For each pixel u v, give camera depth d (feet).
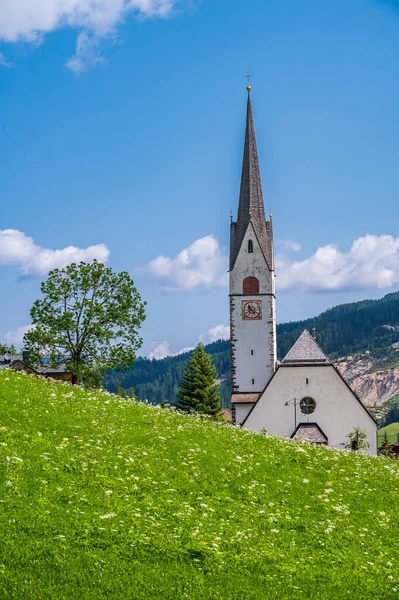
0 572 55.52
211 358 440.45
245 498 82.48
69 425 92.07
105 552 61.52
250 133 356.79
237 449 102.12
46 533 62.34
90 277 239.09
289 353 285.43
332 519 80.84
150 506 72.69
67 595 54.44
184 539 67.05
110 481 76.18
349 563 68.90
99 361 239.30
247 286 332.60
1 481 69.97
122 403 118.83
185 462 89.30
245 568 63.82
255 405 281.33
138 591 56.70
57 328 235.61
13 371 128.36
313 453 110.93
